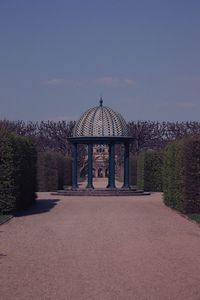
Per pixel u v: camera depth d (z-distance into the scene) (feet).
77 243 65.16
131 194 159.74
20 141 106.73
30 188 119.44
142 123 331.77
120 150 326.44
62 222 87.56
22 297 39.60
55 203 128.88
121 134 165.37
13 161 97.96
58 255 57.11
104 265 51.60
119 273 47.93
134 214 100.68
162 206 120.57
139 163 191.21
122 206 118.93
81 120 167.43
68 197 151.53
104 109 167.32
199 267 50.47
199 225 84.23
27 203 116.88
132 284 43.65
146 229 78.54
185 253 58.13
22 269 49.90
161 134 329.11
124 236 71.05
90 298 39.22
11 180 97.50
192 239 68.80
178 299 38.96
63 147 323.57
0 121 231.71
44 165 182.60
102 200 139.03
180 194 102.58
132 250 60.08
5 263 52.85
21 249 61.00
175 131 322.96
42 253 58.44
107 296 39.81
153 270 49.16
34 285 43.50
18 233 74.33
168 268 50.03
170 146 117.60
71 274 47.67
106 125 164.25
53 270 49.39
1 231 76.59
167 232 75.51
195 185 98.78
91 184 165.78
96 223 85.76
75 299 38.99
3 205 96.99
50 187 182.80
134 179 217.97
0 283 44.21
